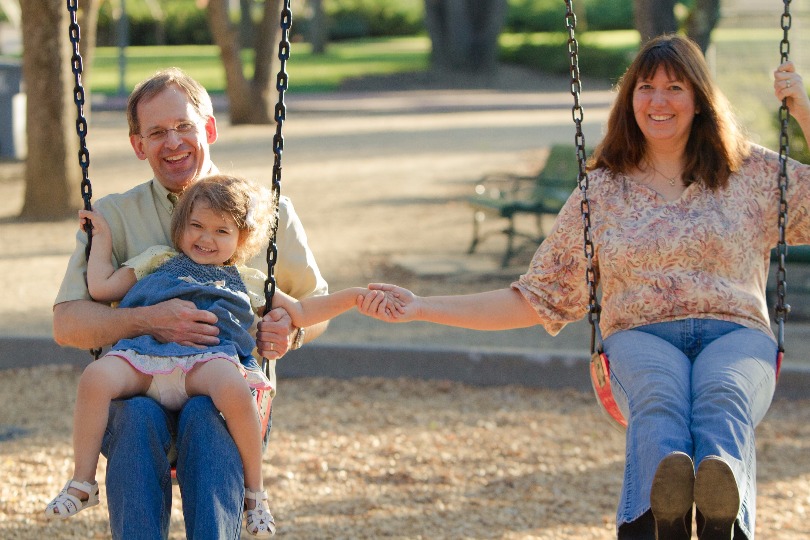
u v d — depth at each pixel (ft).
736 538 11.54
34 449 21.38
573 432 22.81
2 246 39.45
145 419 11.54
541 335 29.96
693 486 11.16
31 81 44.14
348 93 113.29
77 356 26.81
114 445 11.52
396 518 18.21
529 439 22.33
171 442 12.01
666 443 11.44
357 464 20.70
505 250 39.73
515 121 83.76
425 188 52.03
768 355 12.71
